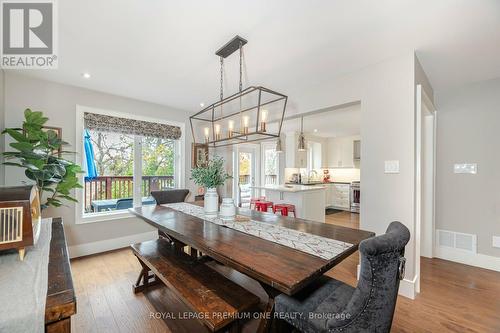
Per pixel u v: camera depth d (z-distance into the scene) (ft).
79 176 10.50
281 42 6.72
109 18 5.71
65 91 10.19
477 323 5.98
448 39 6.53
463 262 9.90
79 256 10.48
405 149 7.30
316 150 24.66
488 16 5.51
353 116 15.24
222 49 7.13
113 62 8.10
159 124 13.12
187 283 5.19
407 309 6.58
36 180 8.12
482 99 9.62
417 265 7.44
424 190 10.66
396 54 7.39
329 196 24.07
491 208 9.40
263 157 22.15
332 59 7.76
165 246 7.56
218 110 13.92
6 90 8.86
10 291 2.60
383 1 5.06
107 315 6.35
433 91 10.66
